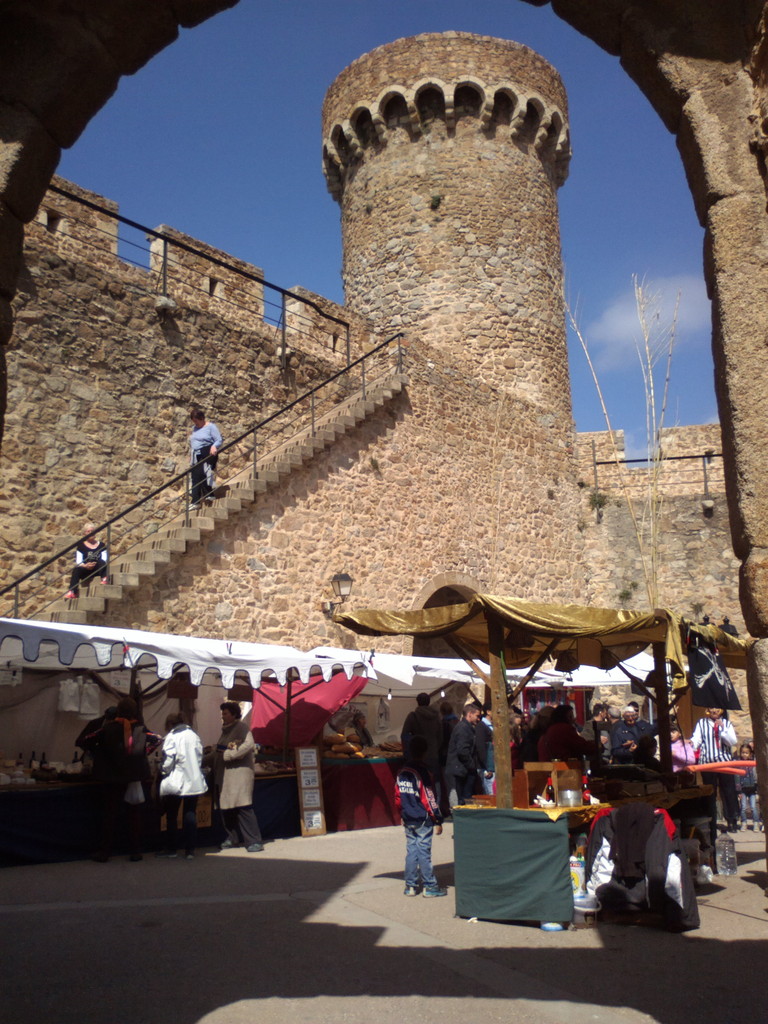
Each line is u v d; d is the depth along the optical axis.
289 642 13.50
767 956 5.47
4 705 10.06
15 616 10.13
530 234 22.00
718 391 3.70
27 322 12.05
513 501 19.64
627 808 6.58
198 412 13.60
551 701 17.50
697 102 3.85
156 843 9.49
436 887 7.13
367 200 22.58
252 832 9.47
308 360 16.44
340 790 11.44
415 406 17.33
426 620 7.55
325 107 23.84
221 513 12.66
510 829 6.41
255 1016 4.20
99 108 4.39
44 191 4.27
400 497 16.45
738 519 3.48
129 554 12.23
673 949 5.64
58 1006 4.30
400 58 22.06
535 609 6.95
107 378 12.95
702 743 11.85
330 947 5.50
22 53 4.07
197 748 9.15
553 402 21.59
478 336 20.84
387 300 21.70
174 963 5.09
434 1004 4.44
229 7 4.44
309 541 14.26
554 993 4.66
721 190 3.73
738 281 3.61
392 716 15.70
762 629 3.33
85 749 9.09
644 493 21.97
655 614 7.30
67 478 12.20
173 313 14.08
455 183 21.61
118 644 8.50
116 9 4.18
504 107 22.17
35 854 8.49
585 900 6.44
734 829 11.78
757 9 3.62
